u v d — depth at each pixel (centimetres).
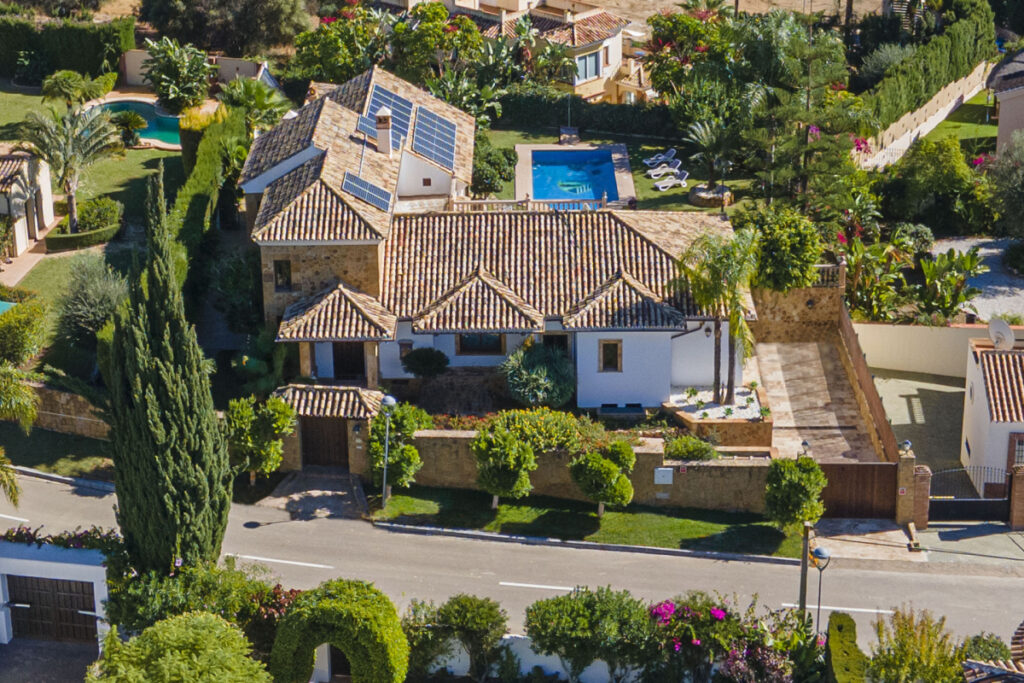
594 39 9888
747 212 6919
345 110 7231
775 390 6450
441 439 5622
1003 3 11538
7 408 5166
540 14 10206
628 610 4547
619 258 6322
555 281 6256
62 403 5900
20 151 7731
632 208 8025
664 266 6281
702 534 5447
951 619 4994
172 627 4284
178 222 7100
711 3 10194
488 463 5431
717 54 9112
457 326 6078
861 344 6806
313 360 6131
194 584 4688
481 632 4541
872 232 7694
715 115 8569
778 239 6588
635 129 9244
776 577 5212
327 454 5772
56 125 7450
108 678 4147
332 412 5647
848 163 7706
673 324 6016
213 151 7862
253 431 5581
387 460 5503
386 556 5275
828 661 4412
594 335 6097
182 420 4684
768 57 8888
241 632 4384
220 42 10400
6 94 9725
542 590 5100
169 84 9425
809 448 6034
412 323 6119
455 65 9538
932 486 5888
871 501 5569
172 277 4681
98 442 5891
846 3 11681
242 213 7750
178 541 4741
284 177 6688
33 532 4994
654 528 5469
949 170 8119
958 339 6694
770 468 5419
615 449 5478
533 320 6078
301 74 9812
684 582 5169
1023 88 8838
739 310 5962
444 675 4669
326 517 5494
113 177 8425
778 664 4400
